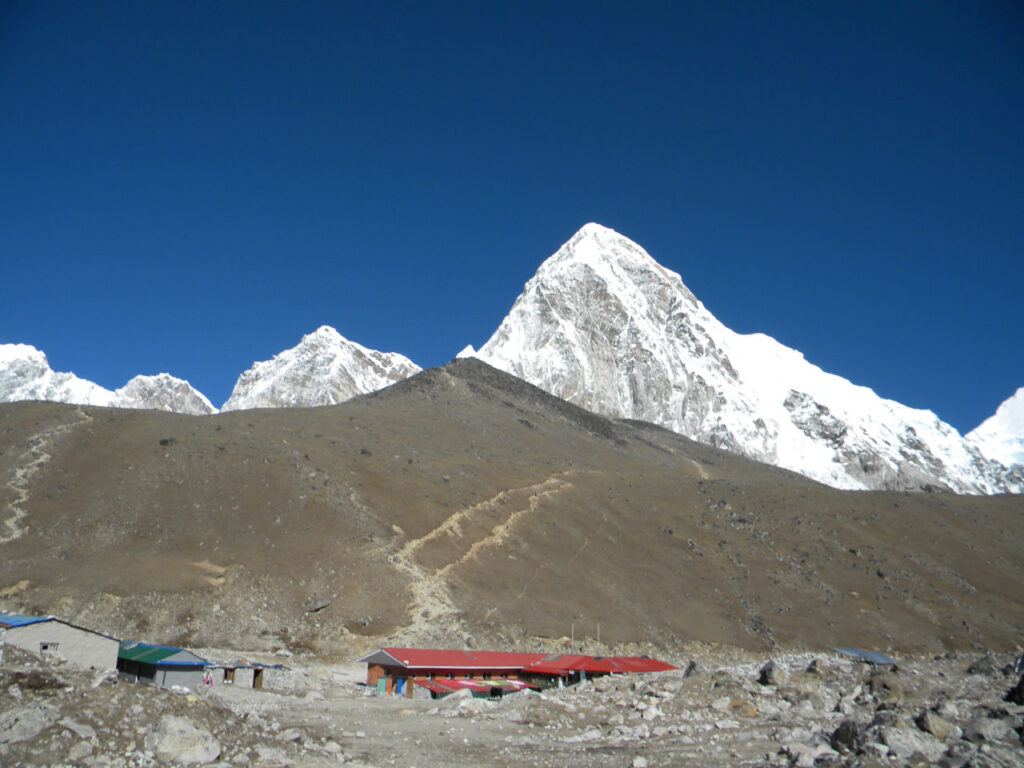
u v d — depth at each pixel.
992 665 50.69
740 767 20.88
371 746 23.12
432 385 175.25
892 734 21.77
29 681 17.97
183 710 19.28
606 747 24.20
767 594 88.69
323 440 100.31
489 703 35.34
